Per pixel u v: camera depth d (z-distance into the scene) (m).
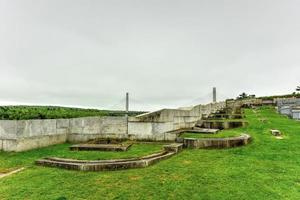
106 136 12.71
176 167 7.59
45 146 11.59
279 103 27.78
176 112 14.05
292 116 19.58
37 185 6.27
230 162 8.12
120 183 6.27
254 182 6.26
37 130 11.27
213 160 8.41
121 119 12.55
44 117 11.98
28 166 8.16
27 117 11.20
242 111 24.66
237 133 12.18
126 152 9.27
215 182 6.27
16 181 6.63
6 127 10.66
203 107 19.20
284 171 7.13
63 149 10.76
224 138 10.62
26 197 5.55
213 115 20.47
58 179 6.66
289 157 8.62
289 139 11.52
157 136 11.81
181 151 9.88
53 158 8.59
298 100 28.84
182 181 6.36
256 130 13.97
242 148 10.07
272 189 5.82
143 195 5.56
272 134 12.64
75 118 13.12
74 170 7.50
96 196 5.53
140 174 6.94
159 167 7.59
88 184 6.24
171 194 5.59
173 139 11.45
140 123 12.22
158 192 5.70
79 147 10.41
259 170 7.23
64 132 12.87
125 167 7.50
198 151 9.82
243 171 7.14
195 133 12.50
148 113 12.35
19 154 9.91
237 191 5.71
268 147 10.15
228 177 6.63
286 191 5.70
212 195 5.52
